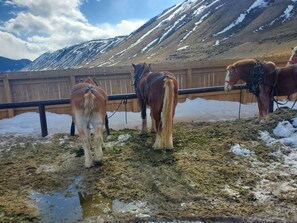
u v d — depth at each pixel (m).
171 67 10.52
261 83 6.91
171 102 5.54
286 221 3.42
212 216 3.58
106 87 10.16
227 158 5.40
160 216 3.63
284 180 4.44
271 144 5.91
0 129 8.29
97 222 3.57
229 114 9.38
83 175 4.98
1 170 5.35
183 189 4.29
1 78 9.03
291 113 7.89
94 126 5.12
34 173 5.18
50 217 3.73
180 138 6.72
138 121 9.02
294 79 6.64
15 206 4.01
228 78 7.35
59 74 9.59
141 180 4.66
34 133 7.87
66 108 9.86
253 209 3.69
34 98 9.60
